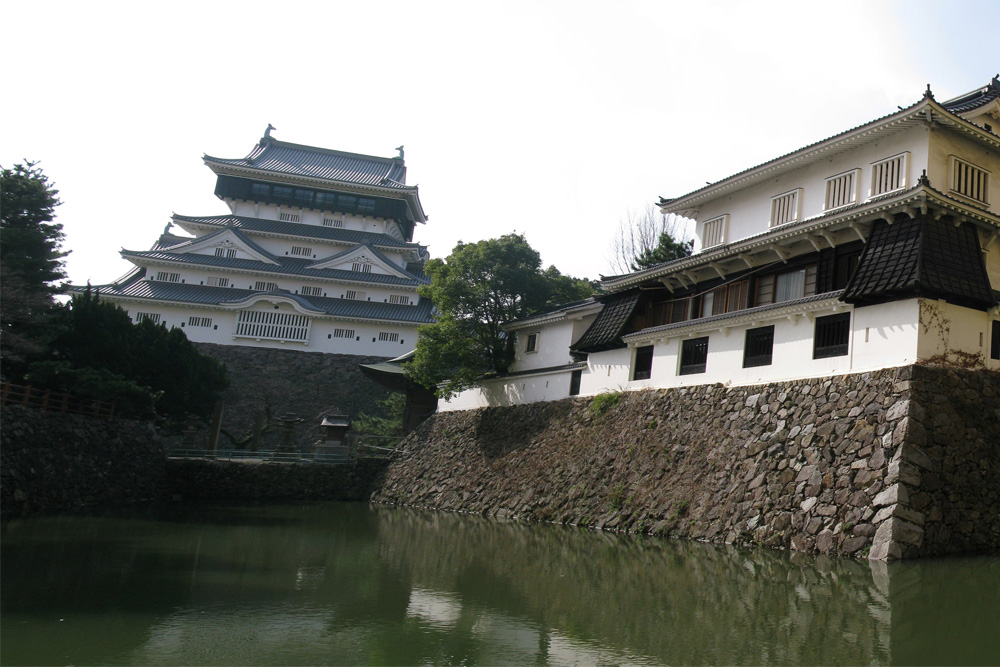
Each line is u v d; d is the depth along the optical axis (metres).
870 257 19.53
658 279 28.31
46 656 9.12
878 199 19.41
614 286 30.30
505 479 30.56
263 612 11.80
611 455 25.91
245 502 34.56
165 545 18.84
